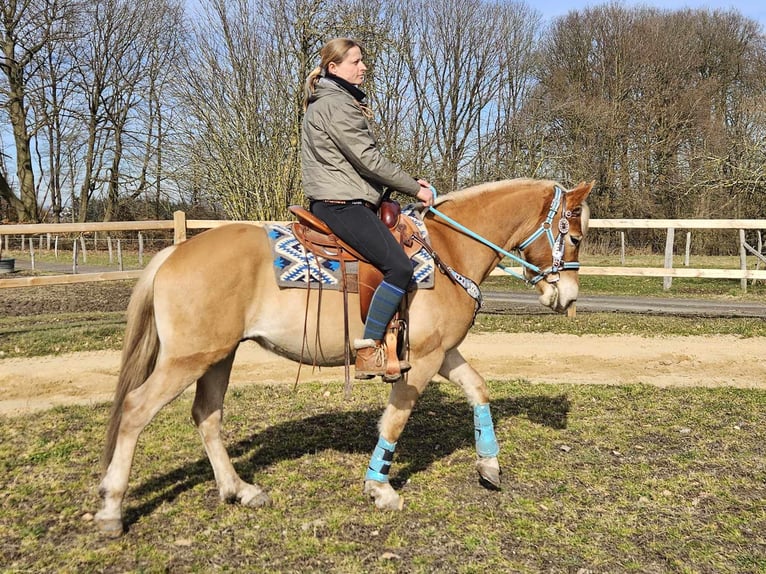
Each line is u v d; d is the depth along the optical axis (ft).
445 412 19.43
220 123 52.01
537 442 16.84
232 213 53.93
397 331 12.26
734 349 28.66
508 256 13.80
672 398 21.08
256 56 51.34
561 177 91.81
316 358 12.50
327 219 12.05
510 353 28.25
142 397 11.41
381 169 11.82
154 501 13.12
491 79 108.06
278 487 13.94
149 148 65.92
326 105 11.69
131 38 95.35
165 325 11.47
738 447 16.48
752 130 67.36
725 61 104.47
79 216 104.94
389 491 13.01
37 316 36.27
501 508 13.00
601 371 25.52
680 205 96.07
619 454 16.01
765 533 11.98
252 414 19.25
